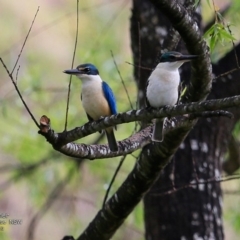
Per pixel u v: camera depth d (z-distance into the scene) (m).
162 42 10.90
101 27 18.98
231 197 16.44
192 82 9.15
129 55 17.39
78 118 15.64
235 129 13.38
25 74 16.39
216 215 11.52
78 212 20.08
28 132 15.86
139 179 10.17
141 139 9.82
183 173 11.48
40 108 16.11
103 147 9.24
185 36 8.48
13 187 23.19
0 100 15.27
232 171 14.72
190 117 9.30
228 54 11.72
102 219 10.55
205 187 11.47
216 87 11.40
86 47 17.59
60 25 22.70
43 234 21.28
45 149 15.85
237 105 7.34
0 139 16.00
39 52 21.62
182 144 11.52
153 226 11.63
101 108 10.70
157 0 8.05
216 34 8.73
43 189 15.72
